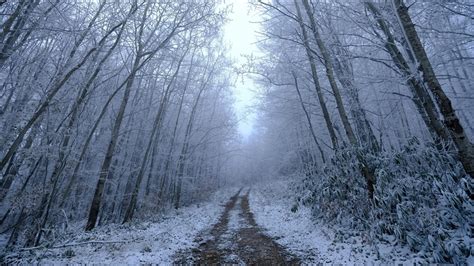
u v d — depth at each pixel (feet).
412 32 16.79
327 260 17.94
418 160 20.83
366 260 16.63
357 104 29.66
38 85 22.11
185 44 38.93
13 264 16.87
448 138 18.95
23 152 23.25
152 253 20.26
